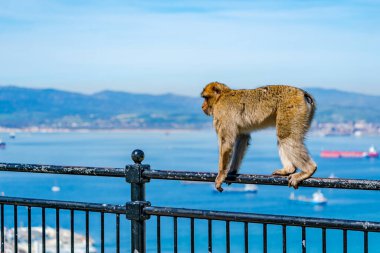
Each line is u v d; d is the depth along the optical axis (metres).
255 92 6.90
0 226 6.45
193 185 132.88
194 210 5.30
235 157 6.95
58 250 5.90
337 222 4.77
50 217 68.56
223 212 5.18
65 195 103.00
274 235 58.47
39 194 104.12
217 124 7.02
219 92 7.13
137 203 5.50
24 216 67.56
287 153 6.46
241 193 114.31
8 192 106.06
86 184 124.19
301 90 6.73
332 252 45.62
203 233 61.09
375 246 49.94
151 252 42.91
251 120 6.86
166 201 102.25
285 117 6.53
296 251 44.56
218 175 5.52
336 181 4.90
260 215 5.04
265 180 5.32
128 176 5.54
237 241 56.38
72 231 5.88
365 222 4.68
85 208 5.76
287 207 90.19
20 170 6.09
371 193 113.94
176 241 5.45
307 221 4.86
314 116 6.71
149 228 56.00
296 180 5.12
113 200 94.19
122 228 54.91
